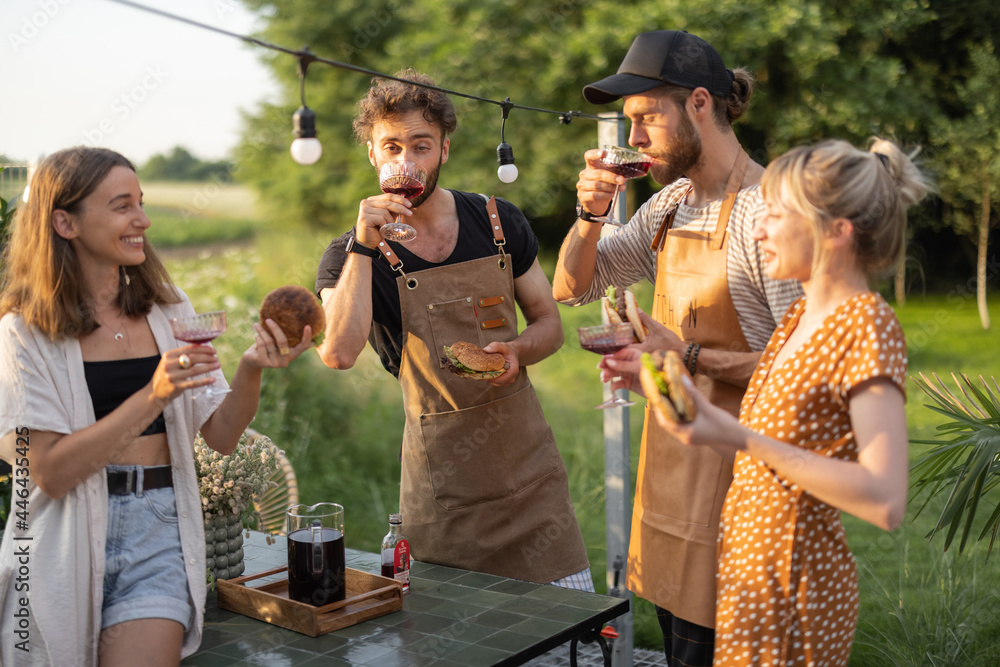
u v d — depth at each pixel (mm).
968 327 9828
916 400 7047
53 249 2033
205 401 2281
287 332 2102
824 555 1721
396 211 2504
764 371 1831
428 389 2795
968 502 2695
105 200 2031
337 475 5844
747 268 2098
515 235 2896
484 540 2805
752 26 9688
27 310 2033
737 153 2199
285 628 2205
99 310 2158
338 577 2232
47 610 2008
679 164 2182
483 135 11336
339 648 2078
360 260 2648
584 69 10750
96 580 2041
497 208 2893
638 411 7137
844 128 10648
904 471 1533
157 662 1974
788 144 10602
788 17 9570
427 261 2771
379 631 2174
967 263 11133
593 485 5398
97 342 2143
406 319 2750
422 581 2547
